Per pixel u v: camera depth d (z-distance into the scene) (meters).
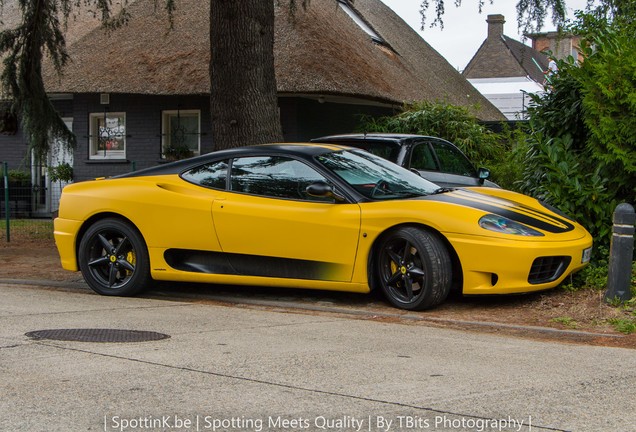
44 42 13.49
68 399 4.03
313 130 17.62
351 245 6.93
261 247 7.23
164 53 18.02
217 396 4.11
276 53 16.84
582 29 9.49
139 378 4.45
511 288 6.63
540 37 11.52
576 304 7.00
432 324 6.46
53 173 18.39
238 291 8.03
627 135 8.14
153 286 8.32
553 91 9.35
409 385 4.35
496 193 7.85
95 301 7.45
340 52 17.53
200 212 7.43
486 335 6.01
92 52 18.61
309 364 4.83
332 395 4.14
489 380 4.49
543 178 8.98
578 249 7.11
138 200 7.66
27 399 4.02
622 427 3.67
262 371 4.64
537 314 6.80
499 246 6.54
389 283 6.96
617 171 8.41
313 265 7.09
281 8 17.97
